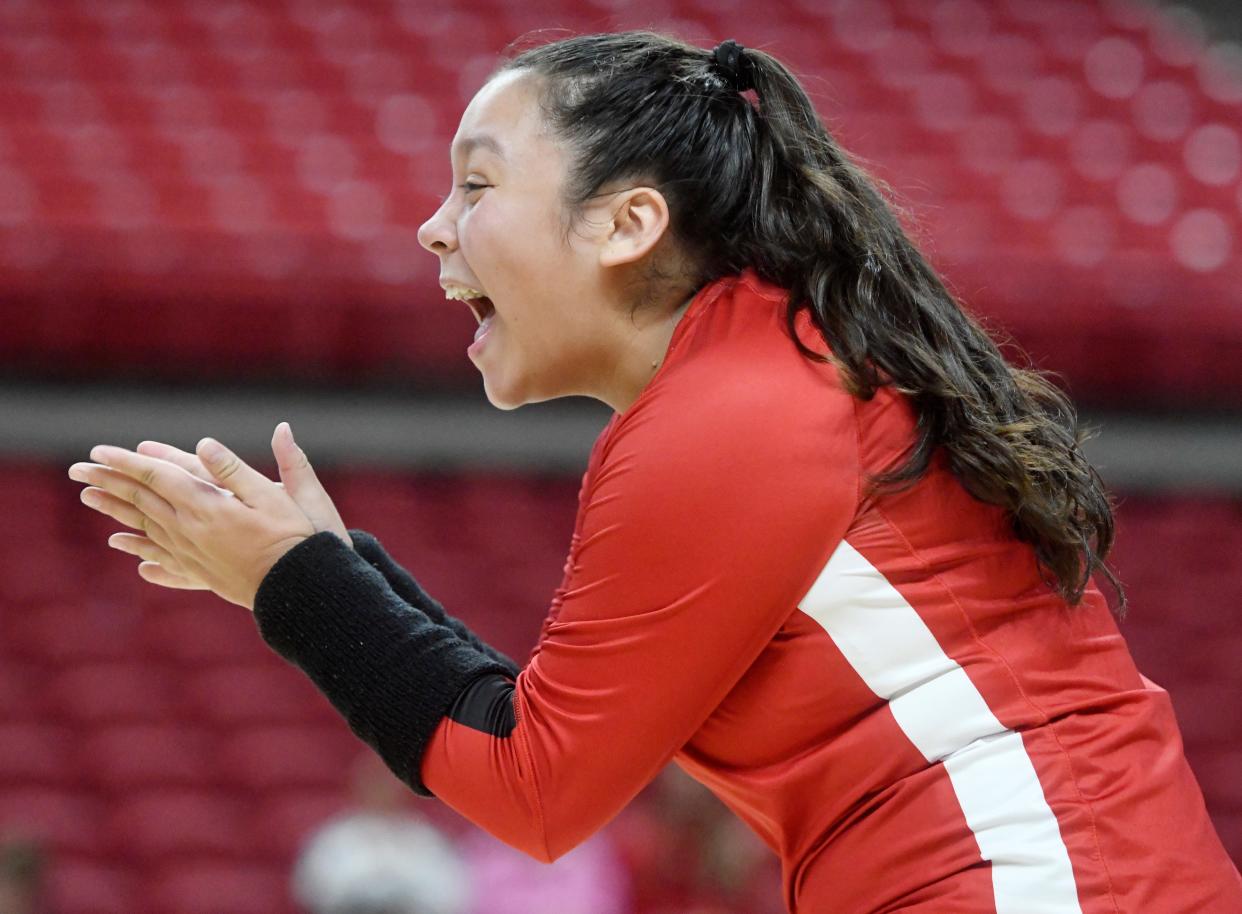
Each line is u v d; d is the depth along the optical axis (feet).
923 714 6.40
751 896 20.89
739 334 6.77
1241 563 33.06
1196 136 40.06
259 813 27.61
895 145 38.47
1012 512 6.72
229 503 6.68
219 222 32.96
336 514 7.08
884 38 42.86
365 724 6.56
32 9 39.60
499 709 6.51
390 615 6.62
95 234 31.45
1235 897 6.48
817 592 6.41
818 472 6.37
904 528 6.54
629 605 6.33
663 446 6.42
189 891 26.43
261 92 38.19
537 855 6.47
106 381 31.60
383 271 31.99
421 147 36.78
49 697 28.94
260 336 31.78
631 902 20.99
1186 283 33.14
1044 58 42.78
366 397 32.32
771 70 7.32
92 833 27.14
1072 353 32.81
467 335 32.32
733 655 6.34
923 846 6.31
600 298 7.06
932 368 6.68
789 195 7.11
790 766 6.56
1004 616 6.63
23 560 30.83
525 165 7.03
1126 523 33.50
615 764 6.33
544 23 41.91
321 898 22.27
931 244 8.45
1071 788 6.34
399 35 40.81
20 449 31.48
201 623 30.40
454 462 32.91
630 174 6.98
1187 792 6.64
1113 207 36.76
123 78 38.01
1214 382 33.22
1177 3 48.32
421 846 22.38
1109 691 6.72
